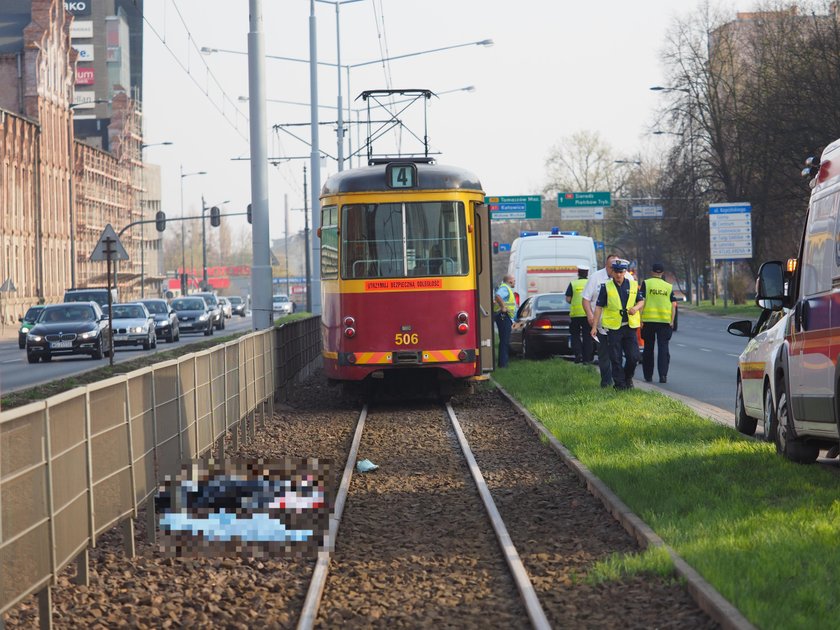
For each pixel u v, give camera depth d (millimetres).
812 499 11562
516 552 10312
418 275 23828
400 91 29672
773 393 15305
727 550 9320
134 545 11336
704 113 83438
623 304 24734
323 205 25062
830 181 12977
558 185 145250
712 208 80812
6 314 96062
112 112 147375
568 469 15477
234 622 8633
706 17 83750
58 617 8891
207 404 15461
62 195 115750
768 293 14461
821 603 7668
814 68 67938
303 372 32406
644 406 21328
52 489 8430
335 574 10078
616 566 9547
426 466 16672
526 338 37469
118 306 54062
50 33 112250
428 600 9055
